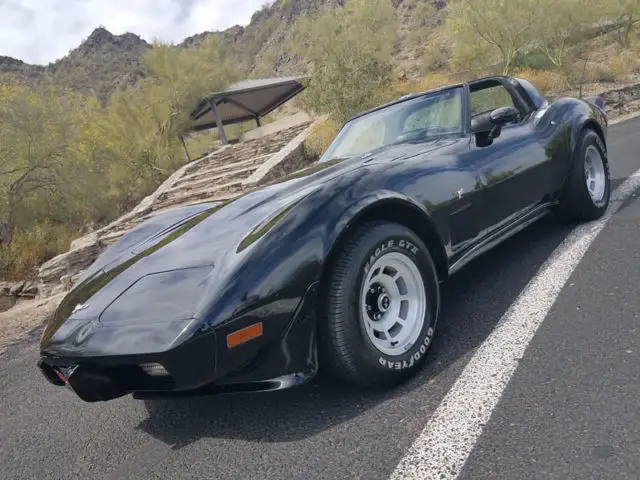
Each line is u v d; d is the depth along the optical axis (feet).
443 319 8.82
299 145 39.29
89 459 7.14
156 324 5.85
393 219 7.45
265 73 423.64
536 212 10.81
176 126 70.54
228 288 5.86
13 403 10.08
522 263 10.64
